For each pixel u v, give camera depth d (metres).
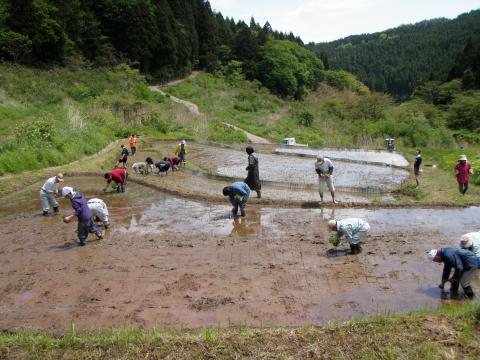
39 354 5.64
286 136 42.06
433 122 45.84
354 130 44.62
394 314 6.53
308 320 6.48
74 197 9.73
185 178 18.81
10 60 44.53
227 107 55.53
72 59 51.34
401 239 10.14
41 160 19.28
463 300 7.00
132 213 12.88
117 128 31.17
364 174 20.42
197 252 9.45
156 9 67.75
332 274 8.12
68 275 8.33
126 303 7.16
